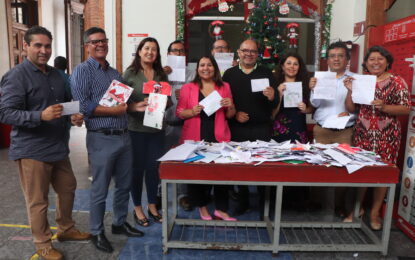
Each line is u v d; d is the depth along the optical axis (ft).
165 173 7.44
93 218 7.84
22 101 6.51
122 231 8.71
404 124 10.05
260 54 13.61
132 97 8.52
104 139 7.47
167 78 9.71
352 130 9.66
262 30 13.71
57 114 6.38
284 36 17.20
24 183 7.00
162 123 8.80
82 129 27.94
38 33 6.56
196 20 17.13
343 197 10.28
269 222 9.23
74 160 17.26
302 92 9.92
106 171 7.59
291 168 7.34
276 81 9.62
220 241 8.55
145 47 8.43
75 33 35.06
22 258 7.56
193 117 9.02
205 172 7.36
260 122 9.55
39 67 6.87
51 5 30.12
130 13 15.89
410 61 9.07
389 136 8.69
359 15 14.90
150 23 15.94
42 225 7.19
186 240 8.54
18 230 8.96
